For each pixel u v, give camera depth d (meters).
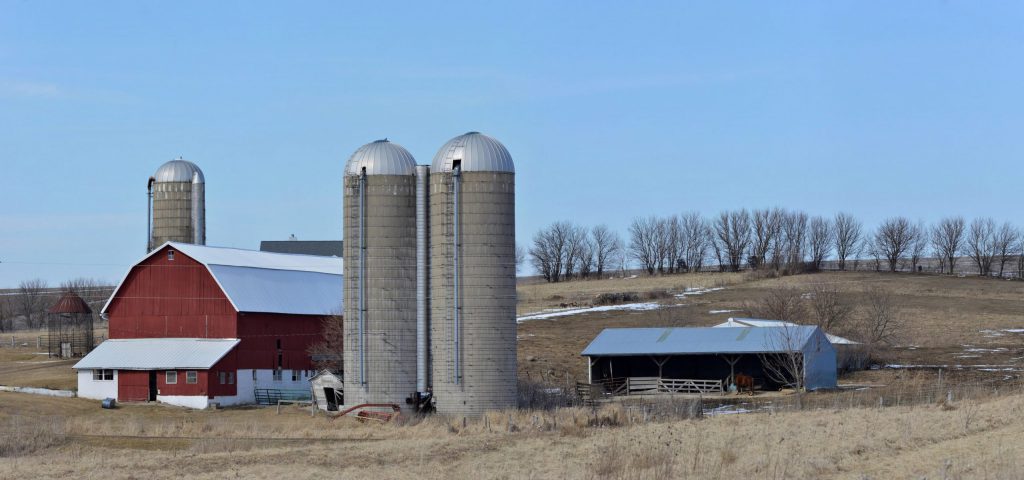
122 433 53.28
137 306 77.81
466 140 63.03
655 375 85.62
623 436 44.97
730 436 43.22
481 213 61.88
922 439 40.00
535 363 92.19
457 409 61.47
